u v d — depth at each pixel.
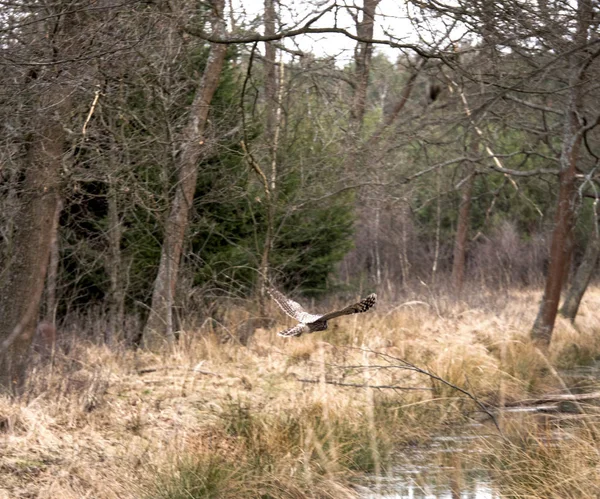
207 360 14.30
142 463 9.25
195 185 17.36
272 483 9.15
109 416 10.84
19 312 11.53
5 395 10.64
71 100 12.20
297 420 10.81
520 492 9.10
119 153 14.44
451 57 15.22
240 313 18.06
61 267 17.20
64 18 10.52
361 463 10.25
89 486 8.63
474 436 11.47
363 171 18.78
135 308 18.05
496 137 23.98
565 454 9.55
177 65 16.34
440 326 17.97
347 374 14.06
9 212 12.22
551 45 14.71
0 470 8.72
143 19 13.25
